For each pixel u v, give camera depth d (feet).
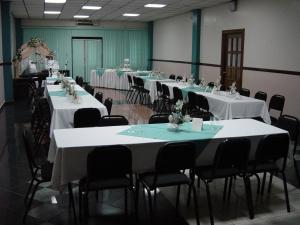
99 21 49.62
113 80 45.70
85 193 9.98
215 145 11.50
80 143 10.42
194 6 34.12
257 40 27.22
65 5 33.37
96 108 16.37
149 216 11.16
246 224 10.71
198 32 36.94
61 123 17.28
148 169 10.87
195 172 11.05
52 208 11.60
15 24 45.88
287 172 14.93
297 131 13.39
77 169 10.21
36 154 13.89
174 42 43.83
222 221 10.88
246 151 10.72
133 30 51.26
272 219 11.03
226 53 32.40
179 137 11.41
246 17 28.50
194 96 22.88
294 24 23.06
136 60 52.08
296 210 11.64
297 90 23.15
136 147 10.58
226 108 19.69
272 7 25.16
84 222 10.25
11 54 33.99
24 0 30.19
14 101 34.68
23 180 14.12
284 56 24.20
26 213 10.76
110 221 10.80
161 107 30.91
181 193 12.89
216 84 23.59
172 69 45.01
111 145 9.70
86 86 28.99
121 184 9.80
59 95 22.25
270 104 21.30
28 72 37.42
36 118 20.89
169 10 37.58
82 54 50.11
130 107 32.32
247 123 13.96
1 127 23.44
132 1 30.66
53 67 38.14
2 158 16.89
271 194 12.85
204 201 12.25
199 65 37.47
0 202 12.09
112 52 51.08
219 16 32.86
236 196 12.67
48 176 10.78
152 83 32.01
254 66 27.78
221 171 10.85
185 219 10.98
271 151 11.21
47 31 47.91
